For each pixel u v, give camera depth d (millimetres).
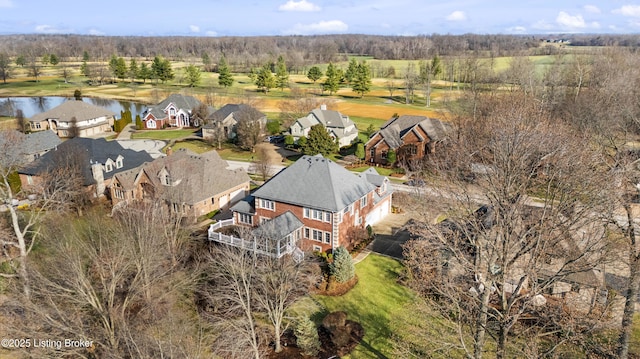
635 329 31250
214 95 143750
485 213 32938
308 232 44812
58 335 27969
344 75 192750
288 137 91000
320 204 43094
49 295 28656
